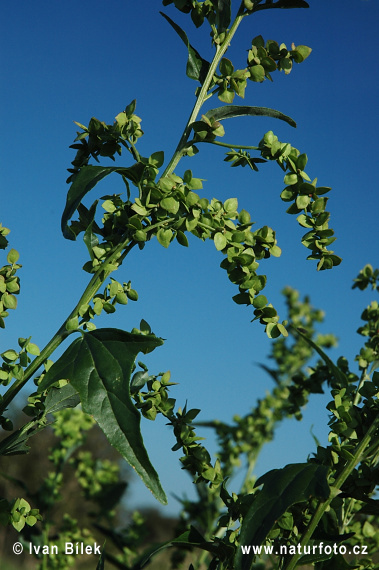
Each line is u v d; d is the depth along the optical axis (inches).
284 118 22.0
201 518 39.2
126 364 19.6
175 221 21.4
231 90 22.0
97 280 21.0
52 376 19.7
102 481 46.1
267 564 32.9
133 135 21.5
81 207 22.1
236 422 45.1
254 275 21.5
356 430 21.9
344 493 21.7
